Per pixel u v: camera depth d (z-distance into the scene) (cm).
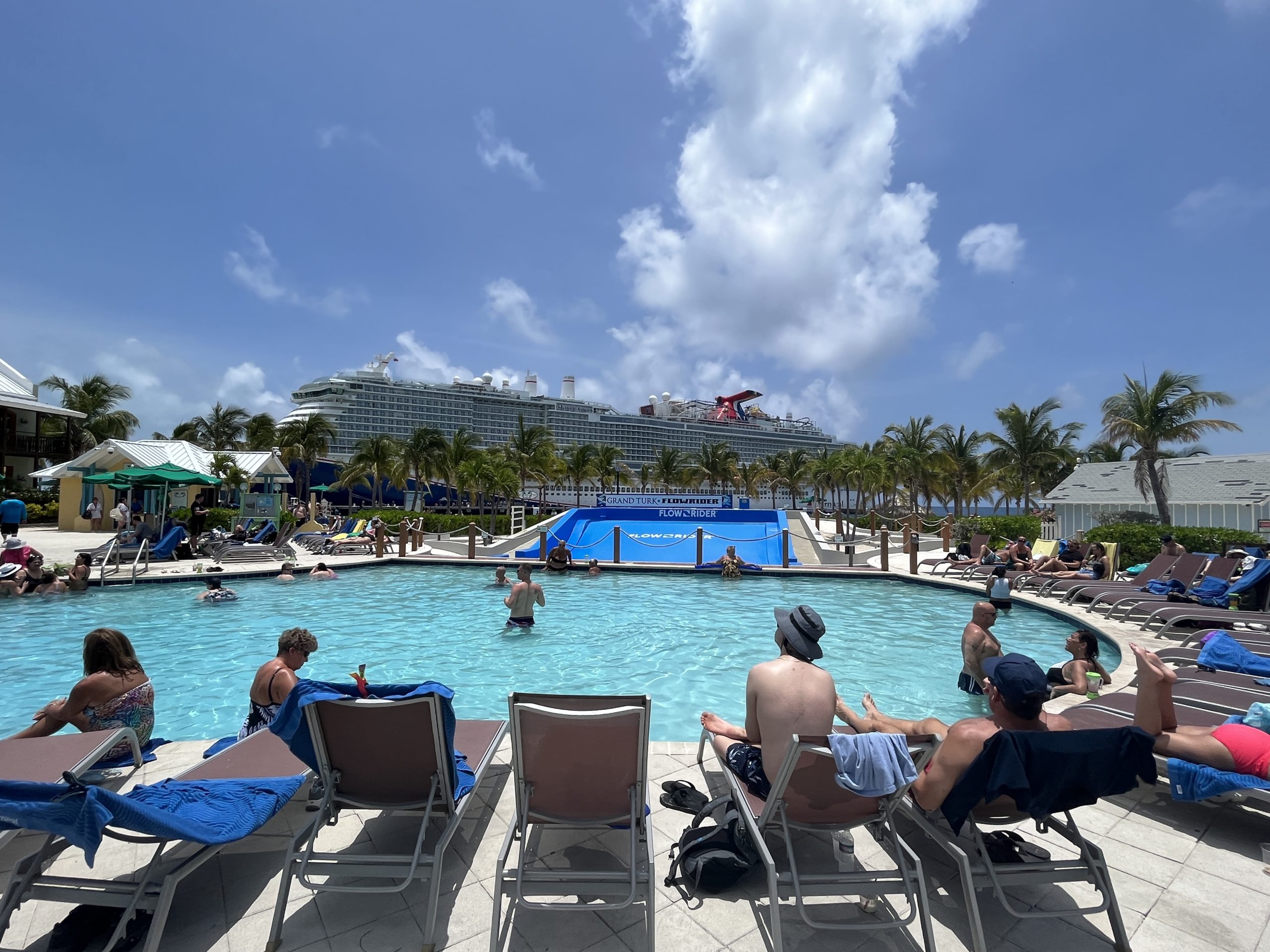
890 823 263
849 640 1000
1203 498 2319
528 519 3647
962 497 4962
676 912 273
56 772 313
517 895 246
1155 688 344
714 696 710
